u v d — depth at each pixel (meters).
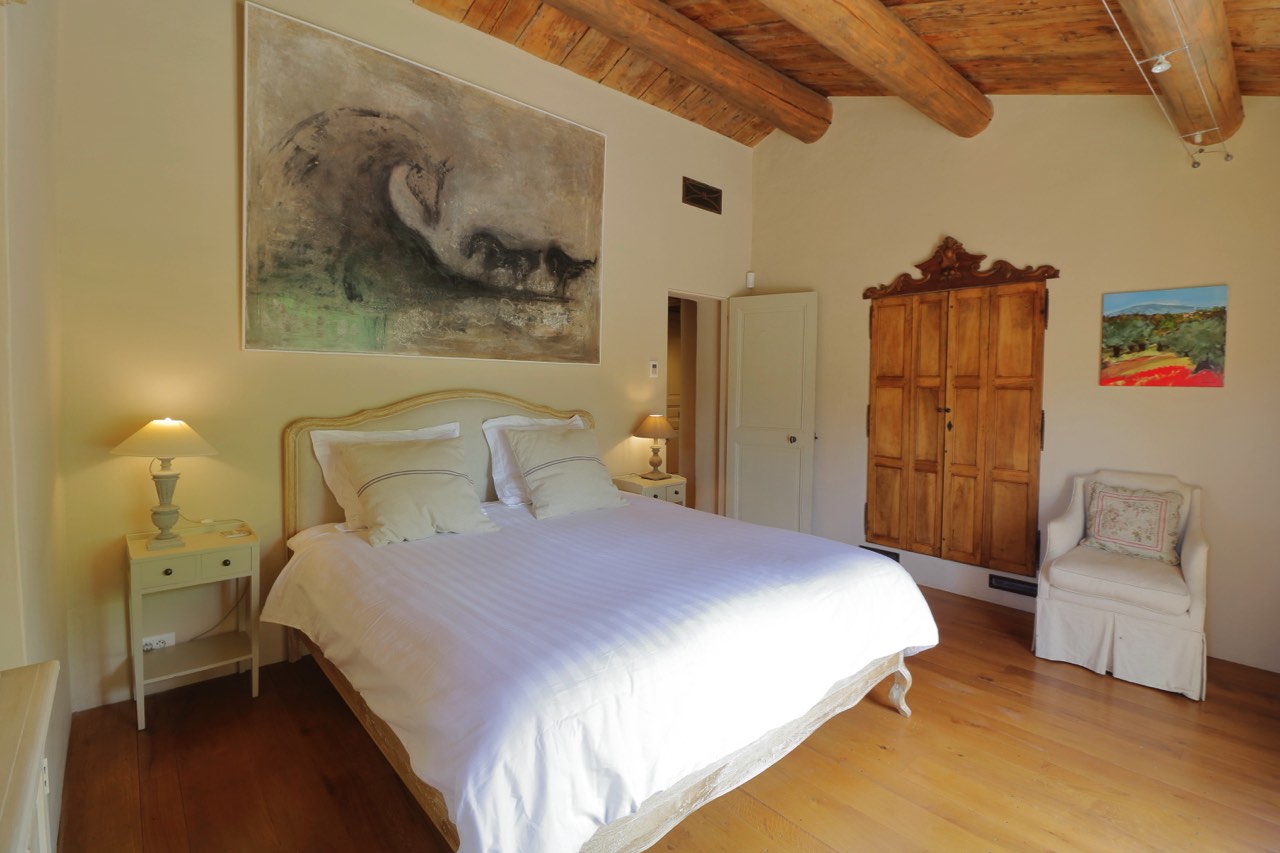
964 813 2.03
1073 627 3.10
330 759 2.28
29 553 1.59
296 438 3.02
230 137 2.83
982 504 4.09
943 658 3.20
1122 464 3.52
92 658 2.60
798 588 2.19
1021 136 3.85
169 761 2.26
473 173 3.63
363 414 3.24
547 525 3.13
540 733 1.41
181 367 2.75
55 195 2.35
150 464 2.70
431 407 3.46
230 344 2.88
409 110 3.36
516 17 3.58
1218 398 3.20
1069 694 2.81
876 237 4.56
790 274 5.09
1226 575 3.19
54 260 2.31
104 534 2.61
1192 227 3.26
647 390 4.68
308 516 3.06
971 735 2.48
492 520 3.22
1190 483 3.29
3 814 0.69
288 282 3.01
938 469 4.28
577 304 4.20
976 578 4.12
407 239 3.39
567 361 4.17
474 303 3.68
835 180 4.78
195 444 2.49
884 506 4.57
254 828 1.93
